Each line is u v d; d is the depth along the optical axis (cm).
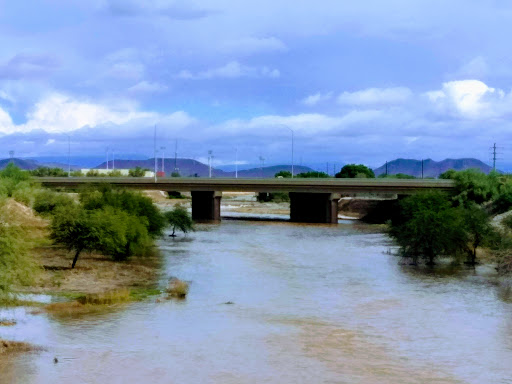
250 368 3234
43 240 7738
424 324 4166
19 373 3086
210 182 14588
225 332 3906
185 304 4688
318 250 8231
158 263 6781
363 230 11688
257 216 16075
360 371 3209
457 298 5006
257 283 5628
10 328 3878
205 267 6562
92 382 2995
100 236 6091
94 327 3956
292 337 3816
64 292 4962
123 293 4831
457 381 3088
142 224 7194
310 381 3053
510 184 11856
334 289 5366
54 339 3678
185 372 3158
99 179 14950
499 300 4938
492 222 9725
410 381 3075
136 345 3594
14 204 9912
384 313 4472
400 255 7600
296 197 14688
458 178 12544
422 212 7312
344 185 13588
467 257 7231
